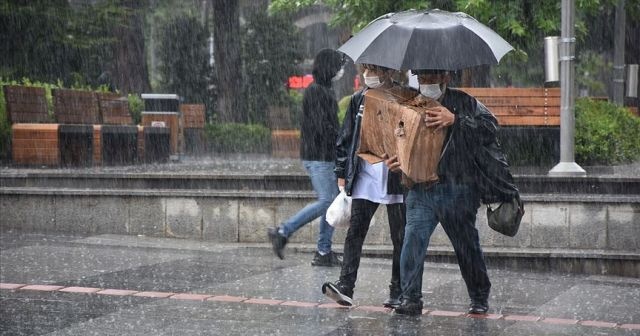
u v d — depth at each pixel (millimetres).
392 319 13977
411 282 14141
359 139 14578
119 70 52500
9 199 23516
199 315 14195
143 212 22625
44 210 23297
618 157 30297
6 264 18719
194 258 19781
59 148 30266
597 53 62844
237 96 53750
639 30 53344
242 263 19266
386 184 14695
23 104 30938
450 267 19344
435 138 13289
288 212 21672
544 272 19641
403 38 13609
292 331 13047
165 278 17438
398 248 14906
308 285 16875
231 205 21984
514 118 28016
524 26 31781
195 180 24250
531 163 28109
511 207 13906
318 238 20328
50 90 35031
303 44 55281
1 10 47688
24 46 48812
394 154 13633
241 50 54469
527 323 13891
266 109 53500
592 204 20375
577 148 27797
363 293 16312
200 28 54562
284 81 54281
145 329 13172
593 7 33781
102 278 17328
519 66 46844
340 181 15328
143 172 25922
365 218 14906
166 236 22469
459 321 13906
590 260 19641
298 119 51719
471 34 13750
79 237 22375
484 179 13820
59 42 49406
